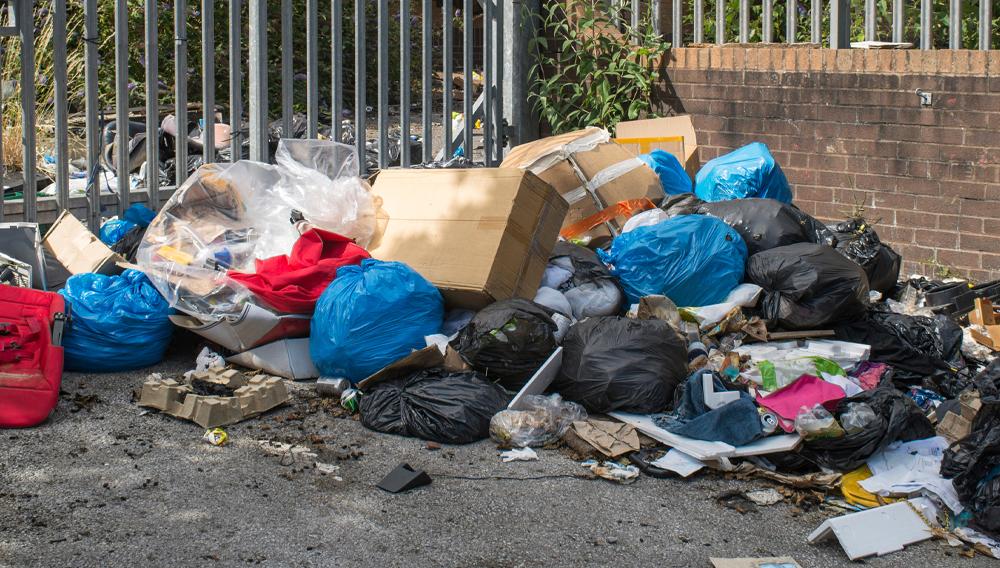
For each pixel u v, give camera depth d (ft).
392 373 16.93
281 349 18.25
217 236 19.51
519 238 18.85
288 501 13.75
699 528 13.58
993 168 25.27
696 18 29.30
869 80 26.55
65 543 12.35
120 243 20.58
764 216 21.15
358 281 17.78
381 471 14.80
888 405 15.44
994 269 25.55
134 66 32.89
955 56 25.44
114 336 17.94
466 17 28.35
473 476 14.79
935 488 14.28
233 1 23.02
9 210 20.44
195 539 12.64
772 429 15.64
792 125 27.73
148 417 16.30
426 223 19.69
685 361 17.21
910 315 21.02
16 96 24.70
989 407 14.21
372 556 12.47
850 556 12.89
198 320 18.39
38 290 17.62
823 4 30.60
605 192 22.71
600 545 13.00
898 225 26.71
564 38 30.27
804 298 19.04
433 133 32.73
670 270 19.61
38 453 14.75
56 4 20.40
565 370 16.97
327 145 21.30
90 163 21.30
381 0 26.23
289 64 24.38
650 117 29.89
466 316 18.69
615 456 15.39
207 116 22.82
